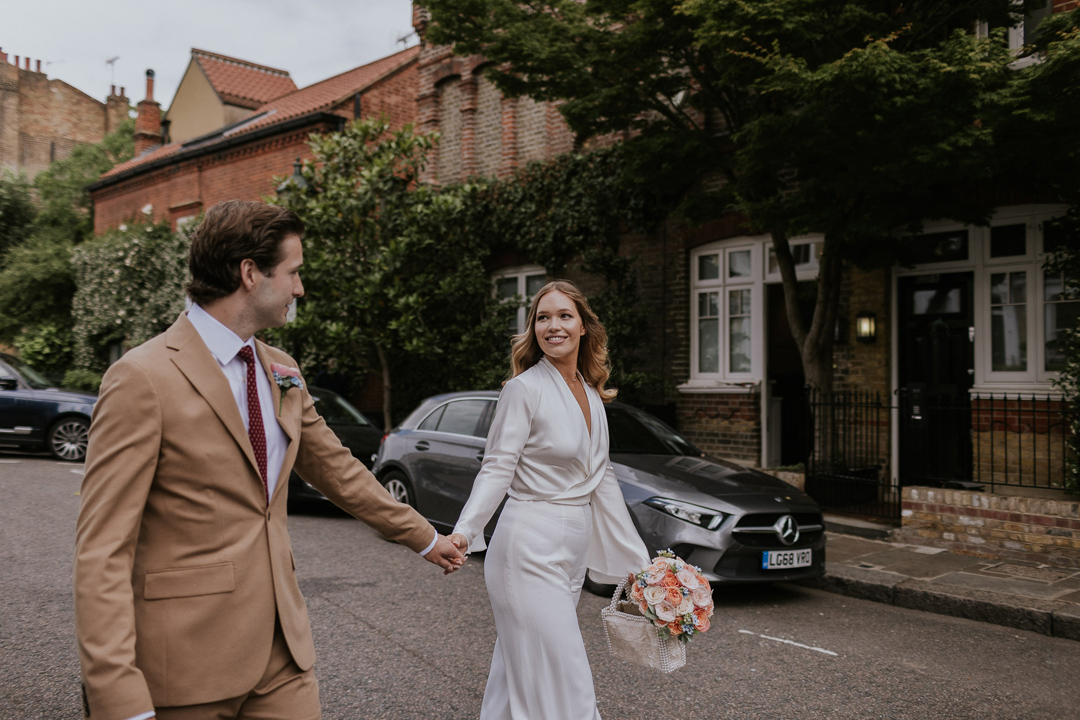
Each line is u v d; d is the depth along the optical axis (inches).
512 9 348.8
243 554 70.4
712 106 386.9
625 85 332.2
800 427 429.4
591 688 105.2
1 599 207.3
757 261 423.5
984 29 330.6
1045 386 330.6
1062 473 321.4
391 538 88.1
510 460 107.4
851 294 387.9
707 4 270.1
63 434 483.5
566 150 500.1
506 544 106.7
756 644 195.0
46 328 831.7
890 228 291.9
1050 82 243.0
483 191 521.3
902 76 245.0
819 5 272.4
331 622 199.6
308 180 492.7
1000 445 340.8
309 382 589.6
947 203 302.8
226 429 70.4
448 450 289.7
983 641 203.0
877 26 281.9
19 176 1095.0
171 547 68.0
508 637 105.0
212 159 756.6
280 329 476.4
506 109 530.6
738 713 151.6
